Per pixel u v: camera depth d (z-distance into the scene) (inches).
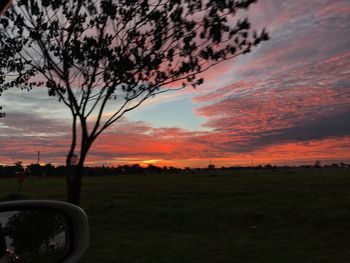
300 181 1169.4
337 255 356.5
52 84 335.0
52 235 90.7
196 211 586.9
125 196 858.1
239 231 473.1
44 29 313.4
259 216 540.7
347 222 485.1
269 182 1159.0
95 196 895.1
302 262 334.3
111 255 356.5
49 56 318.3
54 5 310.8
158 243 409.4
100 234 462.6
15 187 1336.1
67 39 316.5
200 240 425.7
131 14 313.3
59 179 1637.6
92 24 315.3
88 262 331.9
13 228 90.4
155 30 313.6
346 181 1133.7
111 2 309.6
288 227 484.1
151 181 1497.3
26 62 342.6
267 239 426.3
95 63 313.9
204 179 1496.1
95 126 334.3
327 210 561.0
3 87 357.7
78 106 328.2
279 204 628.7
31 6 309.9
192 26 314.8
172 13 313.6
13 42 332.5
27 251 90.7
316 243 403.5
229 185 1068.5
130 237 445.7
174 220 538.6
